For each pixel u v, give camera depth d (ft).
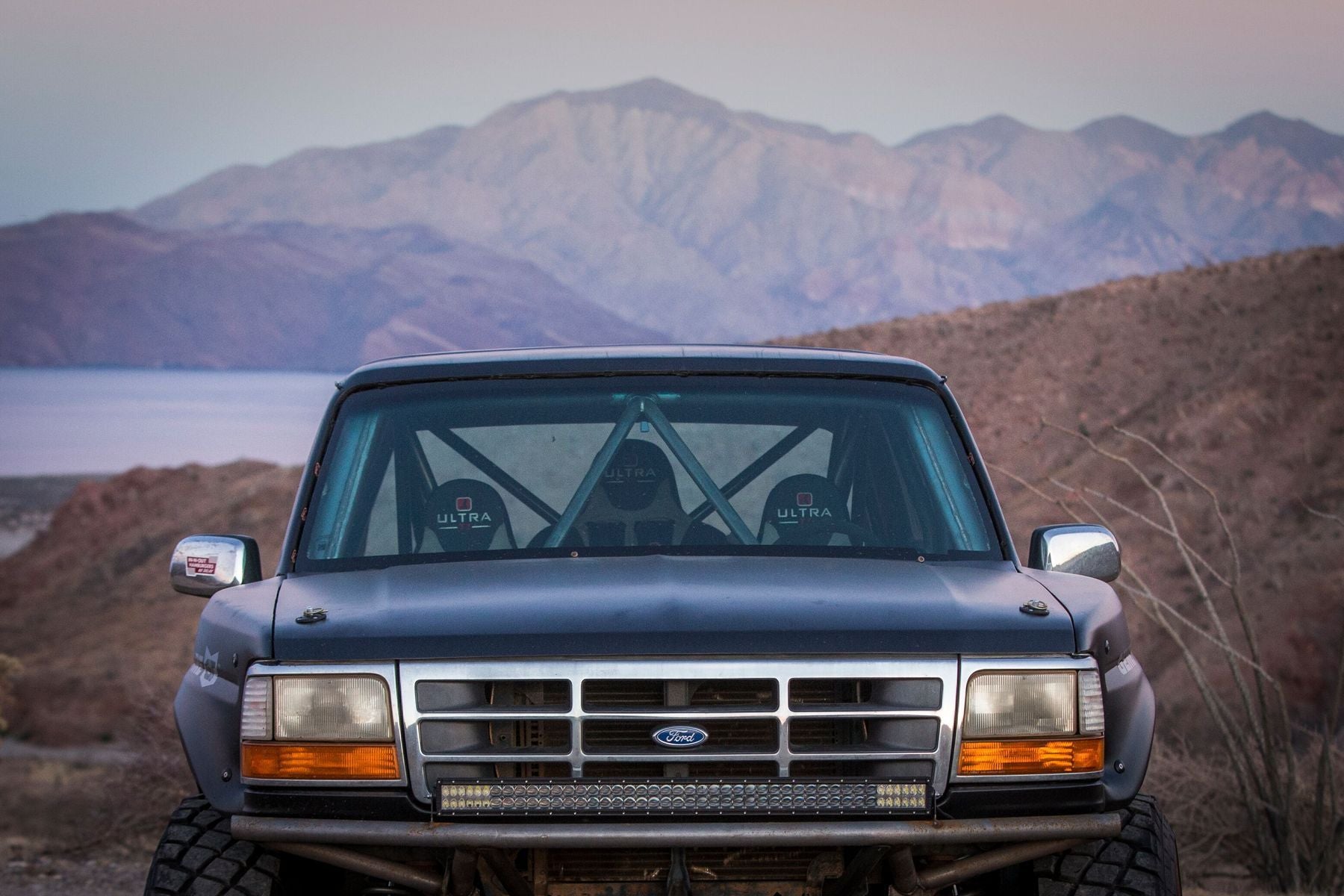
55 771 177.58
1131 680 28.14
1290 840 71.92
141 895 75.31
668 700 25.04
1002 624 25.88
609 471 32.40
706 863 26.55
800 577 28.55
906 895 25.58
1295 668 172.24
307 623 26.30
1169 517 71.10
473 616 25.90
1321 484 238.48
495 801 24.29
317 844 25.54
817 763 25.40
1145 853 26.76
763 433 33.17
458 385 33.71
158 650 534.78
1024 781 25.18
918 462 33.06
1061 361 427.33
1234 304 410.31
